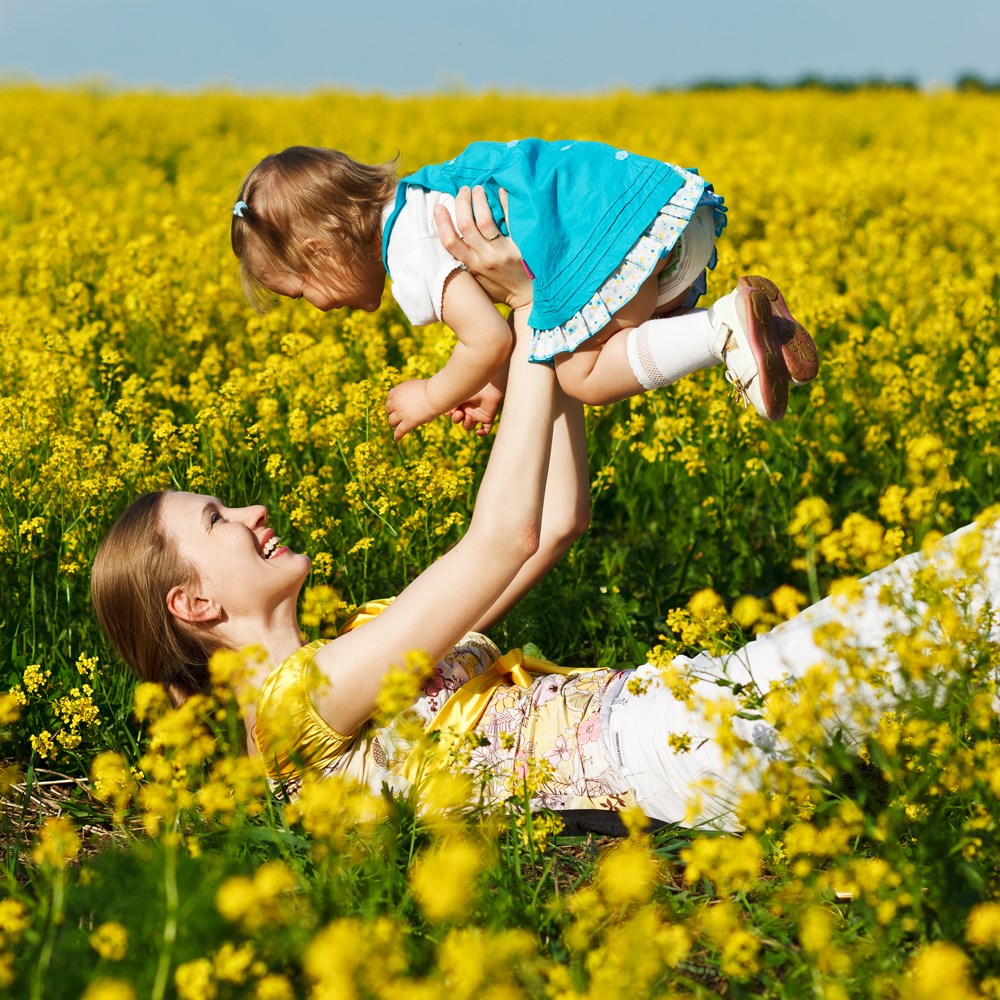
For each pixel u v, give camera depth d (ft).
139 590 9.45
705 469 15.84
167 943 6.43
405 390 10.25
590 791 9.22
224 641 9.55
